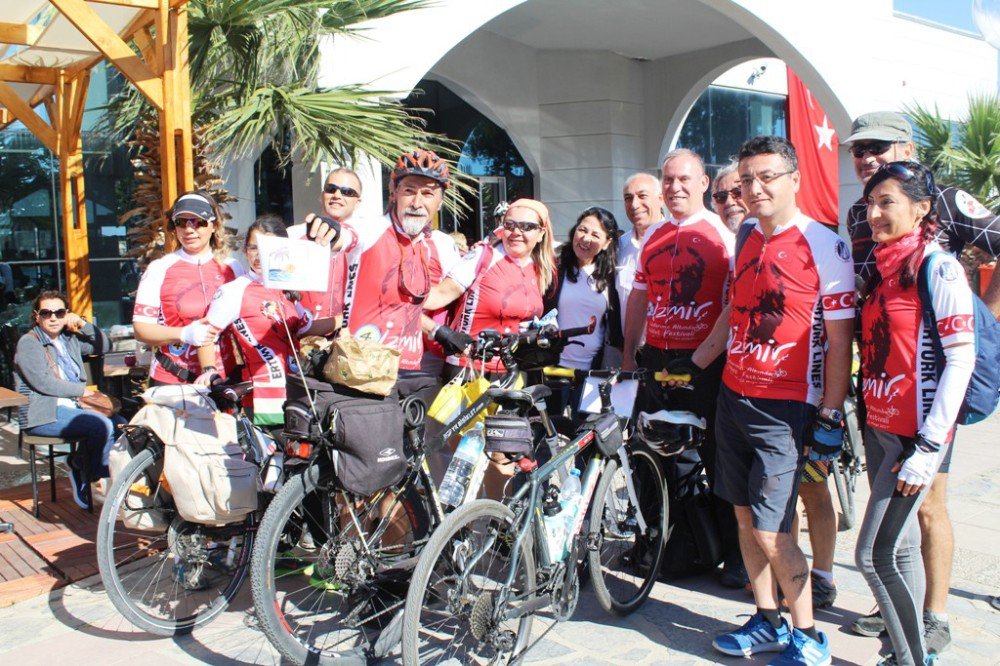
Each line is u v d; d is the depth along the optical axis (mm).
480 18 7723
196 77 5805
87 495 4824
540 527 3010
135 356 5910
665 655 3127
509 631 2861
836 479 4387
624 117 12656
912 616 2707
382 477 2783
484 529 2840
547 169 12383
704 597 3660
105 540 3102
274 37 5789
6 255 8211
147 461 3199
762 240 3020
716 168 14203
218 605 3344
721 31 11469
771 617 3135
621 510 3590
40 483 5578
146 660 3086
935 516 3074
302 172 7422
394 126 5844
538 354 3314
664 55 12609
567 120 12359
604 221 4414
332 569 2914
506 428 2805
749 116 14625
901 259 2715
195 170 6031
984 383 2740
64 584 3777
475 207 12141
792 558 2932
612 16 10734
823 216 13805
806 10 10211
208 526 3352
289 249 2824
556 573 3047
